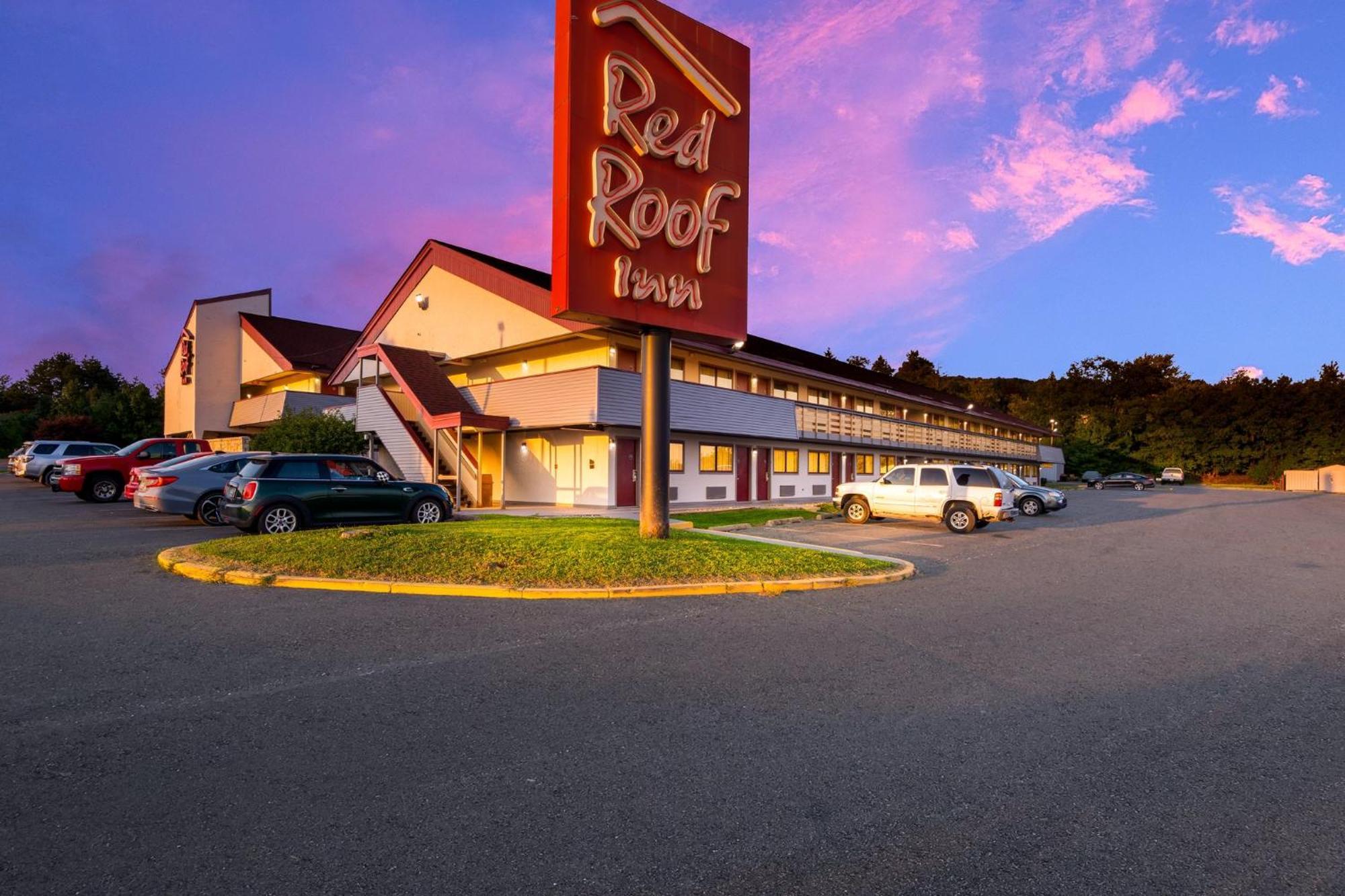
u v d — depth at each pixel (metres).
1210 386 75.88
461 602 7.95
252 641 6.16
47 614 6.93
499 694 4.95
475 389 23.23
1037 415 94.31
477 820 3.21
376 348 23.80
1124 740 4.33
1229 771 3.91
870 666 5.80
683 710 4.69
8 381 65.00
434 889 2.67
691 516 18.97
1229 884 2.81
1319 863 2.98
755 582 9.05
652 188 10.66
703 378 25.95
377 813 3.25
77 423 41.41
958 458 44.88
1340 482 55.16
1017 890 2.74
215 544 10.09
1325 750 4.22
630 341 22.38
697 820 3.24
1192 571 11.64
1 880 2.68
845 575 9.78
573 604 7.94
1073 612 8.16
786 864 2.90
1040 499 24.58
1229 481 69.19
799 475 30.62
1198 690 5.36
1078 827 3.26
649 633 6.76
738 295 11.80
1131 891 2.75
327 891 2.66
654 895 2.66
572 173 9.91
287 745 4.00
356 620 6.96
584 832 3.12
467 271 25.30
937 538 16.25
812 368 32.72
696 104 11.21
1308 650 6.57
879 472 37.47
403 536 10.34
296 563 9.01
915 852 3.01
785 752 4.04
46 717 4.38
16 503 18.80
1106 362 103.81
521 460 24.45
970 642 6.68
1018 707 4.89
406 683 5.13
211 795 3.40
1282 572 11.58
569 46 9.91
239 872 2.77
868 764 3.91
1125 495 44.38
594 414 19.44
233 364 36.53
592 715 4.57
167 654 5.71
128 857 2.86
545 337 22.16
